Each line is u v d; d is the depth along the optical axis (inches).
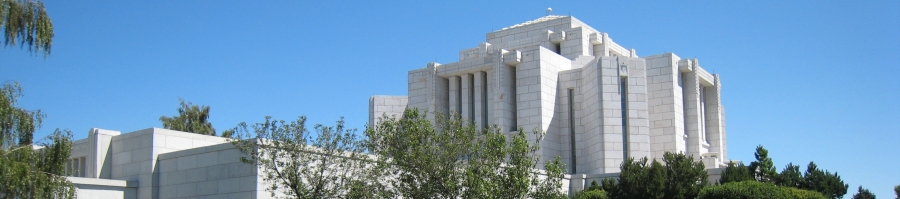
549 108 2822.3
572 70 2871.6
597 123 2677.2
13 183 1309.1
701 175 2161.7
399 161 1477.6
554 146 2815.0
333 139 1562.5
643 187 2055.9
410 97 3073.3
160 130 1930.4
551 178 1540.4
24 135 1397.6
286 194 1574.8
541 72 2810.0
